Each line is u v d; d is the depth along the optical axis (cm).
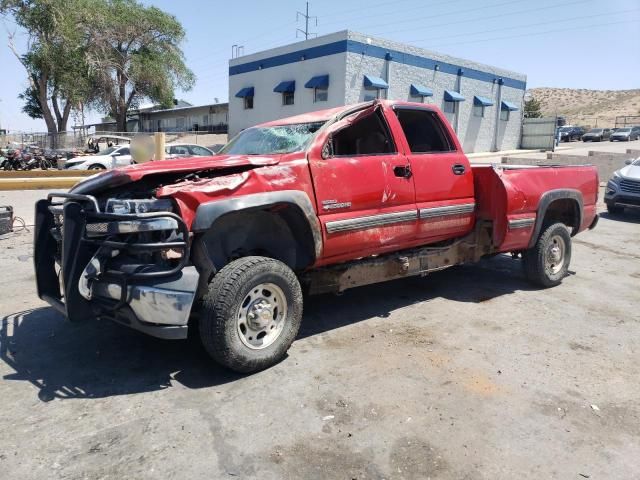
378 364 409
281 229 436
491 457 293
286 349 411
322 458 291
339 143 488
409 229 501
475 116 3127
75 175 1714
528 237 587
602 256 812
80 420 328
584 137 4947
